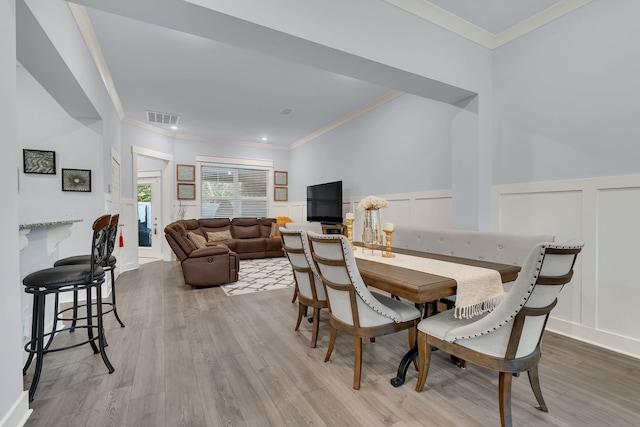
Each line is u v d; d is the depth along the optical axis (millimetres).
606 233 2238
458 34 2668
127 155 5309
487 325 1369
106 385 1797
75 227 3510
